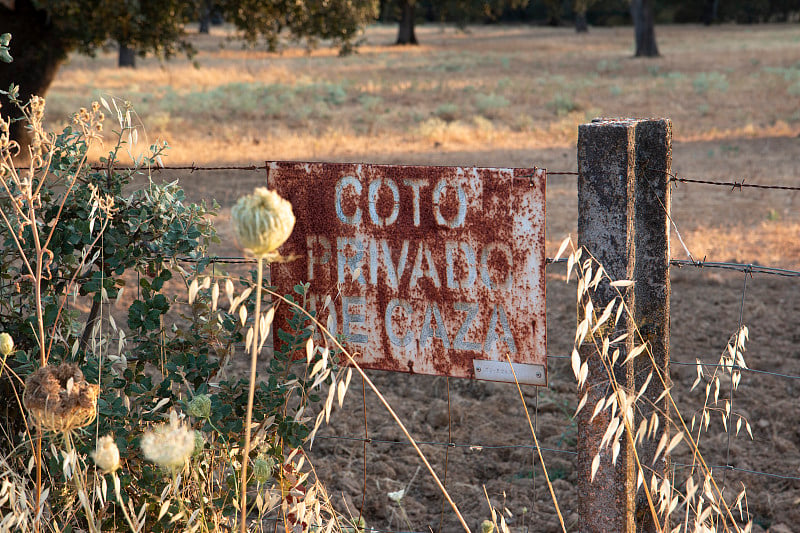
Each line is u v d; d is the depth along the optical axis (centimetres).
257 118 2070
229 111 2184
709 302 719
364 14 1439
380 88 2827
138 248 282
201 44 5297
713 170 1349
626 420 220
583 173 246
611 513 258
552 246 899
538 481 427
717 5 8250
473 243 261
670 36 6284
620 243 246
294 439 265
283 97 2459
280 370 271
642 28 4394
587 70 3638
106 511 250
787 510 391
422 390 545
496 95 2536
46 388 197
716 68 3453
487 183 255
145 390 261
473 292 264
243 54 4625
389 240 270
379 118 2039
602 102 2366
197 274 276
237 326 282
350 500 398
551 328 659
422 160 1470
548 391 537
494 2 6144
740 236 941
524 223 254
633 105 2288
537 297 257
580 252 218
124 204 284
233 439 269
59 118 1797
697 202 1138
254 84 2925
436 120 1922
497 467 441
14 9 1223
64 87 2758
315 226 277
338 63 4116
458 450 464
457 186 259
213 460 266
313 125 1945
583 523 263
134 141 282
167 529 244
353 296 278
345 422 491
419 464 447
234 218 158
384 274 273
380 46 5616
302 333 273
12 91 248
